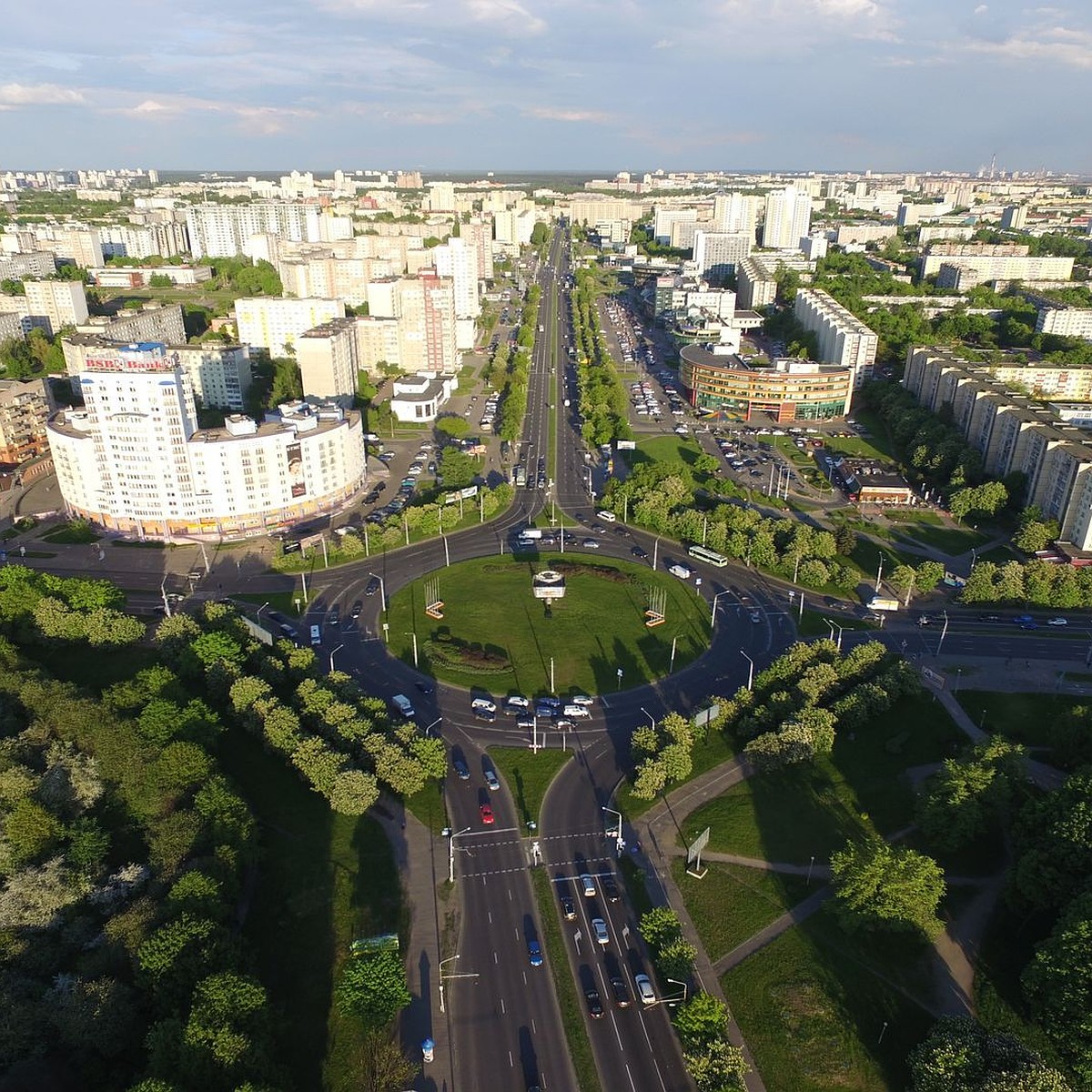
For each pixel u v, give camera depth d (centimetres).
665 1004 18100
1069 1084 16162
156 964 16938
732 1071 15988
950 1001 18112
